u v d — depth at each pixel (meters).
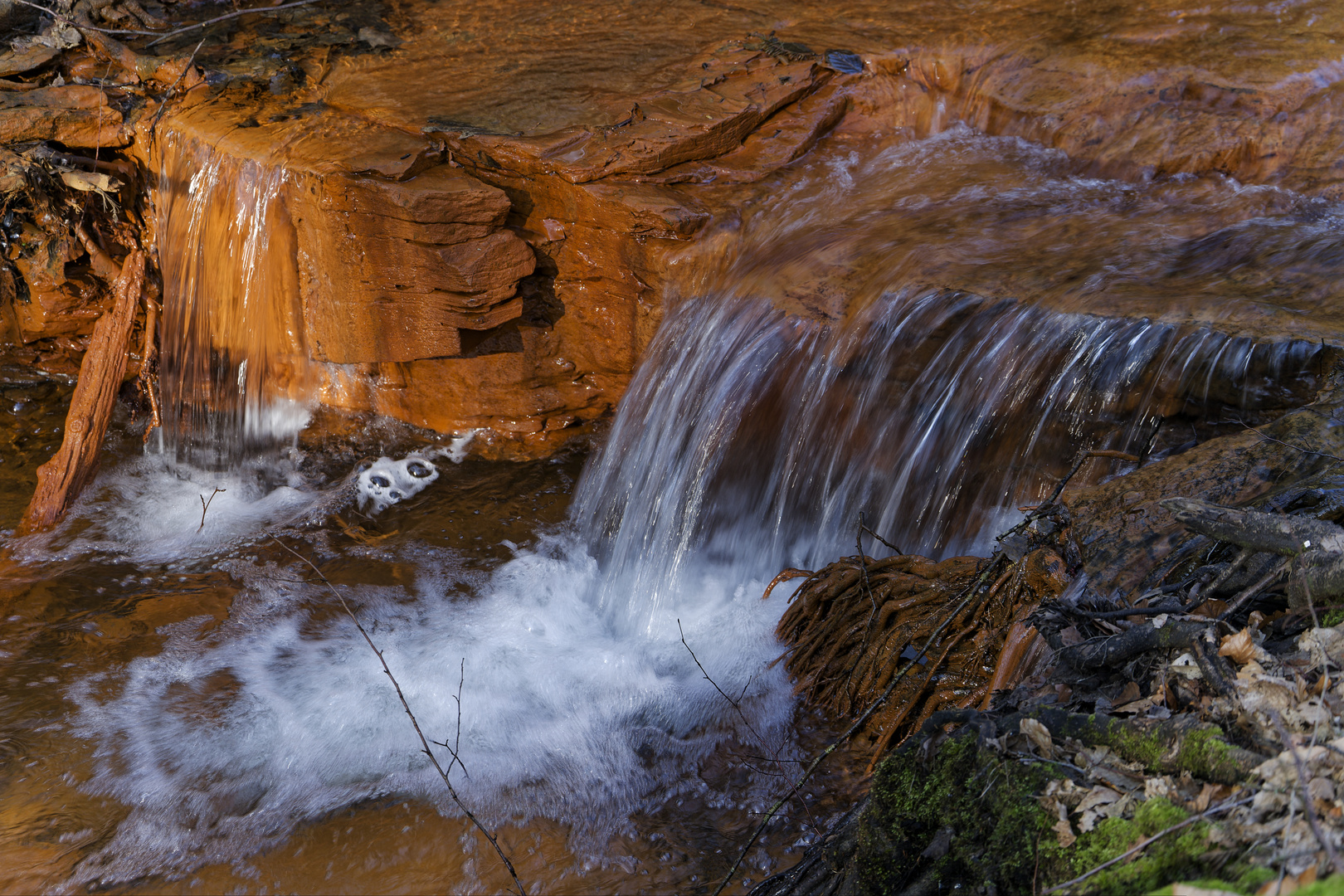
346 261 7.43
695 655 6.10
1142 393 5.55
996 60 8.67
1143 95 8.05
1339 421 4.71
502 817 4.83
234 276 7.95
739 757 5.18
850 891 3.43
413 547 7.15
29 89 8.23
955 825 3.19
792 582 6.51
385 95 8.34
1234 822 2.72
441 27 9.74
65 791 4.98
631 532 7.37
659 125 7.81
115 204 8.45
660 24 9.69
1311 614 3.52
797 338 6.57
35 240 8.45
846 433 6.52
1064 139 8.05
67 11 8.79
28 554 6.92
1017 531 4.92
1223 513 3.76
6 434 8.26
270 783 5.06
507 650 6.13
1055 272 6.32
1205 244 6.60
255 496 7.73
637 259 7.45
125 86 8.50
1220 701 3.23
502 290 7.45
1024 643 4.43
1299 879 2.44
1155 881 2.69
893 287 6.41
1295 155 7.40
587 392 8.19
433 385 8.17
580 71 8.73
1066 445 5.82
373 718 5.51
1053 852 2.92
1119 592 4.15
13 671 5.82
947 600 5.18
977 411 6.06
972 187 7.72
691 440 7.12
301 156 7.40
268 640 6.17
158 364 8.52
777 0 10.19
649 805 4.91
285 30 9.45
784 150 8.05
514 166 7.54
